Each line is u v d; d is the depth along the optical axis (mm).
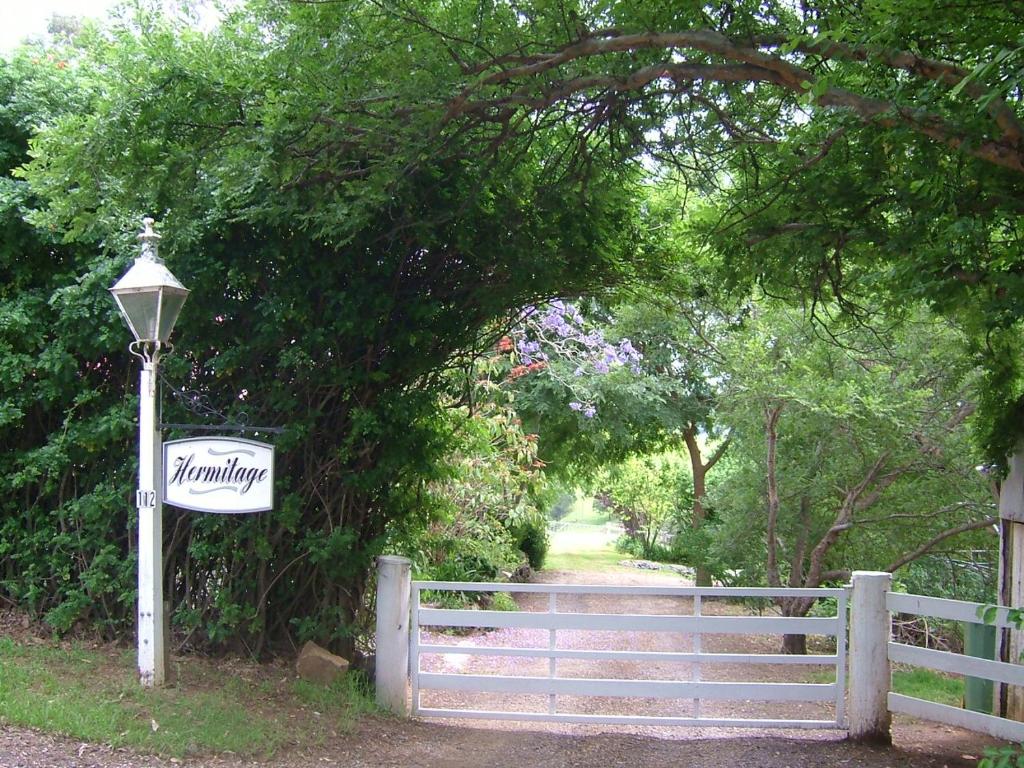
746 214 6762
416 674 6719
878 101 4820
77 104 7078
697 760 5926
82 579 6699
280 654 6988
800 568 11070
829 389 9609
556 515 40281
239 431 6559
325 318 6539
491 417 11258
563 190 6914
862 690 6422
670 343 15391
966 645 7344
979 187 5332
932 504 10461
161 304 5629
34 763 4379
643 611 13664
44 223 5973
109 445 6859
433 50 5352
